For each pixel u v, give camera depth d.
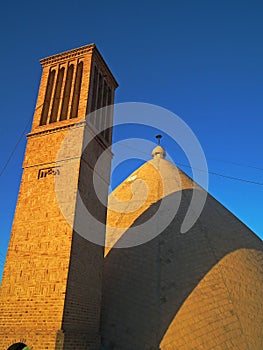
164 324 15.45
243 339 15.30
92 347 14.62
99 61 20.33
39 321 13.66
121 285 17.62
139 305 16.42
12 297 14.62
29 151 17.95
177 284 17.02
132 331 15.55
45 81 19.88
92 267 15.93
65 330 13.34
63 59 20.11
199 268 17.88
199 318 15.61
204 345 14.76
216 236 20.23
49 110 18.72
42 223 15.76
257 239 22.97
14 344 13.63
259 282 18.64
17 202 16.80
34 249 15.29
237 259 19.33
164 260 18.20
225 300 16.59
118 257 19.25
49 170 17.02
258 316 16.62
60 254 14.68
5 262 15.52
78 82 19.20
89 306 15.14
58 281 14.14
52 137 17.75
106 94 20.89
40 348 12.98
